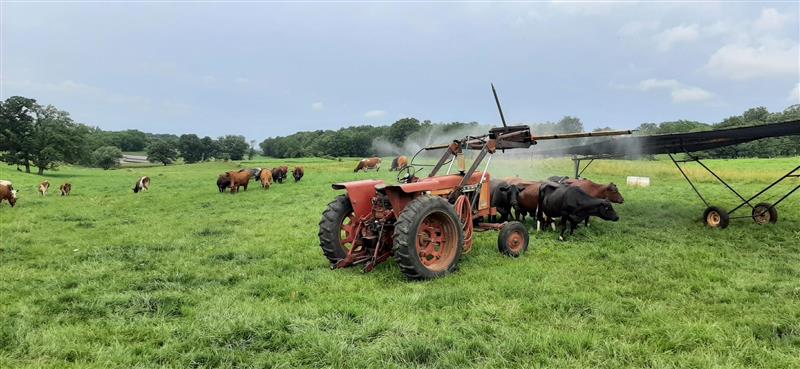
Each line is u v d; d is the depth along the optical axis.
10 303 4.97
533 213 9.75
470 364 3.34
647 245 7.63
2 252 7.73
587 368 3.24
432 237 5.90
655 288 5.21
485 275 5.73
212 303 4.84
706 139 9.45
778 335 3.90
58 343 3.76
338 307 4.50
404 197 5.95
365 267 5.84
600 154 12.14
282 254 7.26
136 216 12.73
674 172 23.86
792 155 43.09
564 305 4.55
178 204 15.93
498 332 3.87
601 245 7.75
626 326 4.06
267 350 3.63
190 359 3.49
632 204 12.95
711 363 3.28
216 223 10.95
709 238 8.21
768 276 5.69
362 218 6.16
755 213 9.64
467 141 7.04
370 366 3.30
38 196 20.92
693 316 4.29
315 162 56.59
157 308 4.68
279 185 22.59
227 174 20.05
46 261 6.97
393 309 4.49
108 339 3.87
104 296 5.04
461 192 6.63
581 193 8.33
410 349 3.52
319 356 3.50
